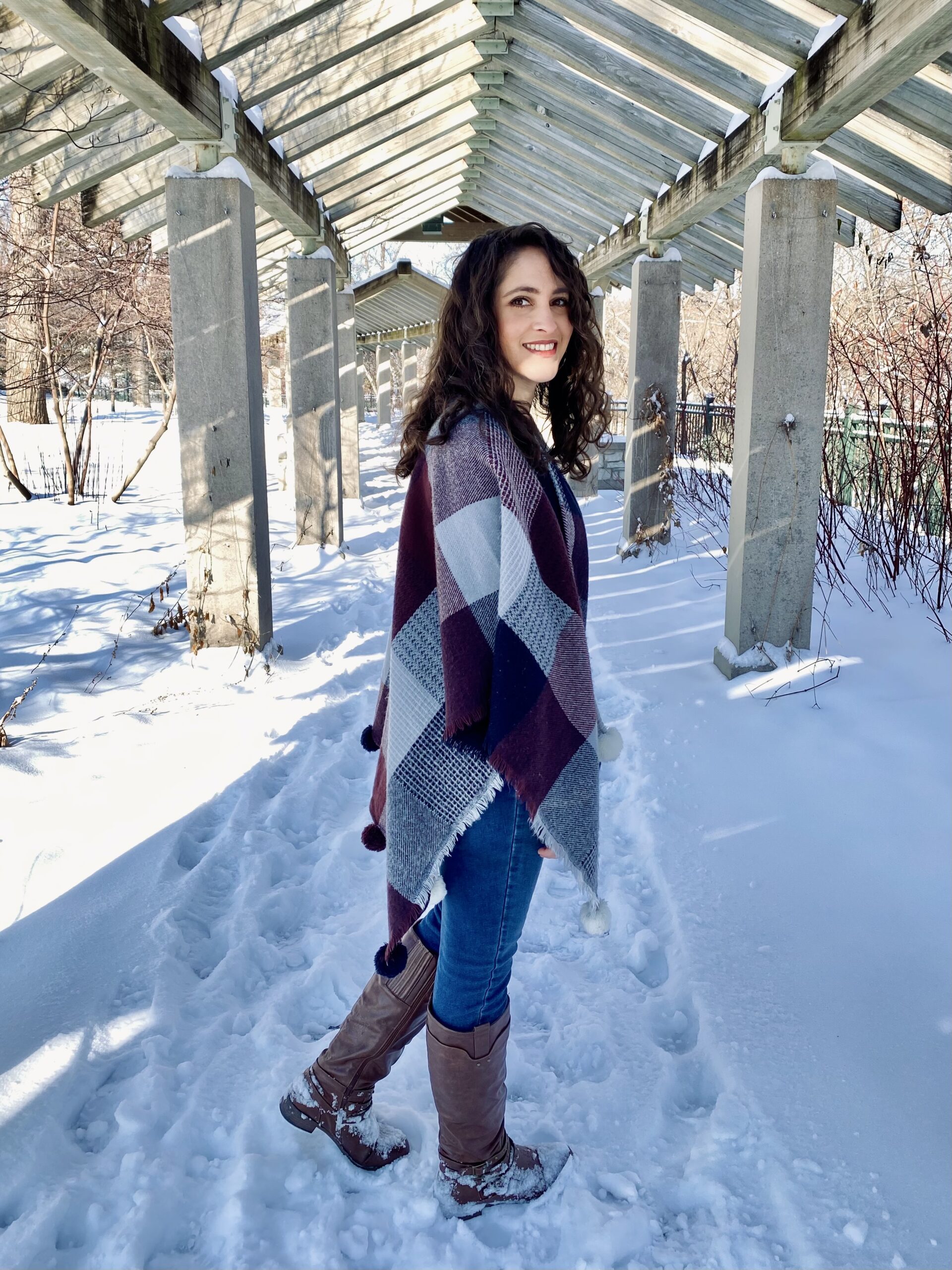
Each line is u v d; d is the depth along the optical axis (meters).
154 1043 2.00
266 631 5.11
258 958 2.39
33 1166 1.67
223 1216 1.56
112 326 9.45
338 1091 1.66
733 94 4.54
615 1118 1.83
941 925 2.40
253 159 5.35
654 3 4.37
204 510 4.86
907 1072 1.90
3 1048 2.00
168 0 3.66
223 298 4.70
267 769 3.52
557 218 9.95
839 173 5.28
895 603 5.05
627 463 7.73
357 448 11.82
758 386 4.24
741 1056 1.94
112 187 5.68
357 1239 1.54
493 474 1.32
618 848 2.96
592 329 1.55
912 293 6.97
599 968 2.35
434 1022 1.50
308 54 4.84
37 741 3.76
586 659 1.38
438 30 5.49
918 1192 1.60
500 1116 1.56
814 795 3.14
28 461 11.85
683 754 3.54
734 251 7.98
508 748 1.28
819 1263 1.46
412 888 1.36
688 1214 1.61
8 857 2.85
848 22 3.45
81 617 5.55
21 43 3.53
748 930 2.42
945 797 3.01
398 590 1.44
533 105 6.69
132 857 2.86
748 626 4.38
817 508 4.32
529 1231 1.57
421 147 8.32
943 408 5.42
